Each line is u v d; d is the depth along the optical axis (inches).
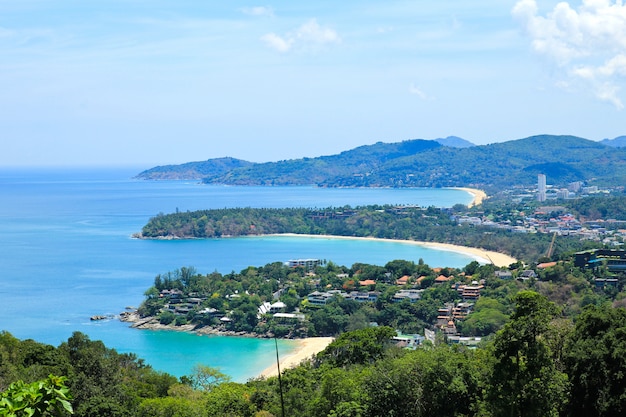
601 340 2874.0
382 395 3245.6
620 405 2719.0
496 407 2637.8
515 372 2628.0
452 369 3201.3
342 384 3491.6
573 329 3065.9
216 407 4128.9
